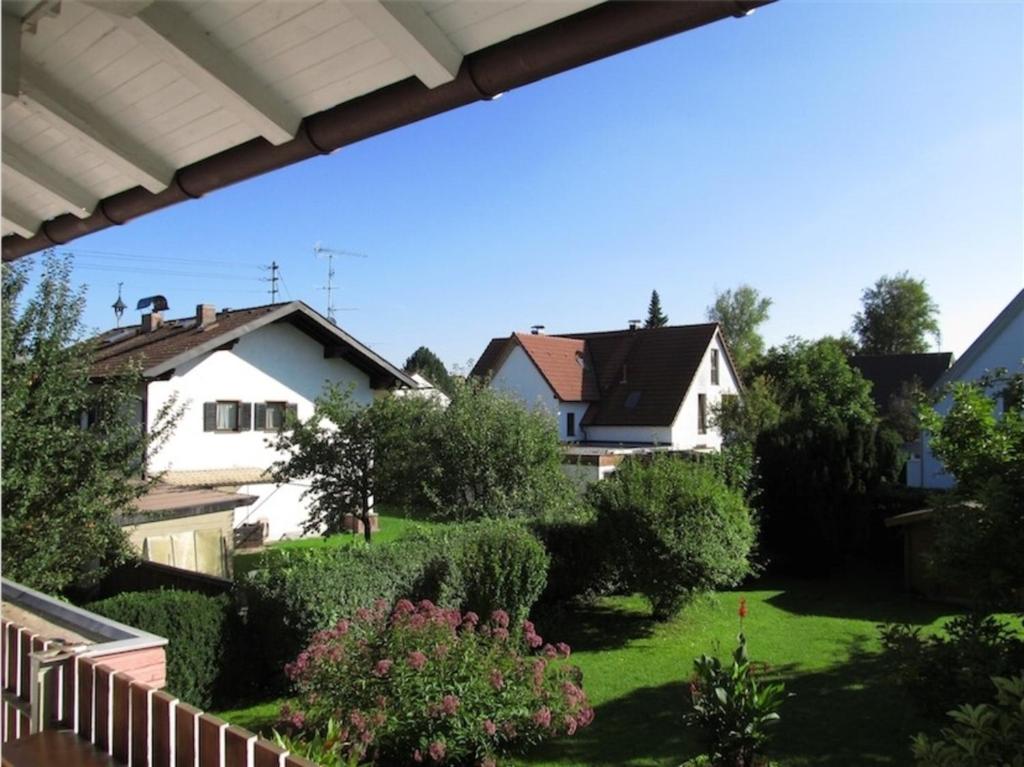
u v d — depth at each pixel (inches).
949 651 211.5
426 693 222.4
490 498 476.7
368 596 318.3
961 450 228.1
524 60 96.0
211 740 98.3
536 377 1214.3
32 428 302.8
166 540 481.1
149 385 685.9
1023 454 211.6
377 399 565.9
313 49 108.0
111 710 113.8
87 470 316.8
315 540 749.3
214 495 538.3
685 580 404.2
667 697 305.1
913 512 495.8
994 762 117.5
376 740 215.6
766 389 912.9
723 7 79.2
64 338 330.3
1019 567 204.2
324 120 121.8
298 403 814.5
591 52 91.7
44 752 112.8
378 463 534.3
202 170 146.6
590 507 468.1
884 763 240.2
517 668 243.9
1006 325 711.1
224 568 514.9
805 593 500.4
